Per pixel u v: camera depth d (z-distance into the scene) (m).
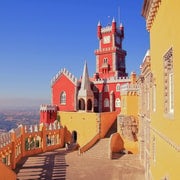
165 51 13.10
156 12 16.17
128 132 44.03
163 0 13.59
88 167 34.88
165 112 13.52
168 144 12.54
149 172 22.70
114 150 41.91
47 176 30.67
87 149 44.25
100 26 76.19
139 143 39.41
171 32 11.64
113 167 34.75
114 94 64.50
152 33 18.67
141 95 34.69
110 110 64.50
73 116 54.72
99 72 74.75
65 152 46.19
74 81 63.41
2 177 21.64
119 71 72.75
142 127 34.12
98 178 30.02
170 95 13.29
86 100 62.34
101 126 50.09
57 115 57.81
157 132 16.22
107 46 74.88
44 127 46.88
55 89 66.12
